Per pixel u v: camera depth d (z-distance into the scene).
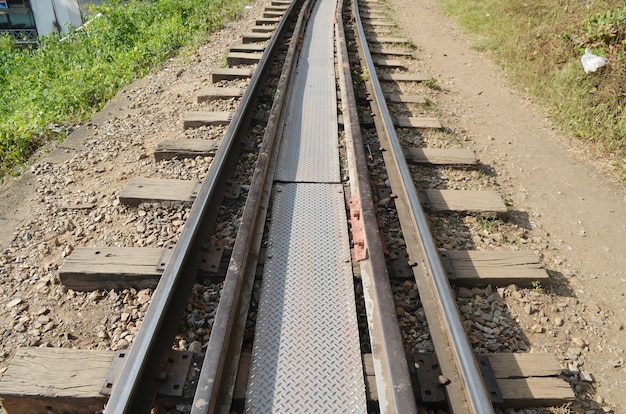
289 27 10.84
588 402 2.90
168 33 10.43
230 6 13.17
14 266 3.77
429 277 3.47
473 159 5.40
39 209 4.48
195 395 2.41
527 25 10.03
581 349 3.25
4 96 9.48
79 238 4.06
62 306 3.39
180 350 2.88
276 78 7.67
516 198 4.98
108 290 3.50
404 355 2.65
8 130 6.03
